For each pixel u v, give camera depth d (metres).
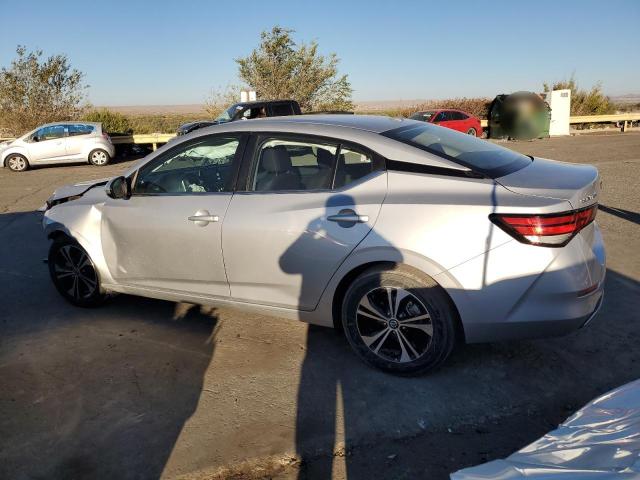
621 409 1.83
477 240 2.87
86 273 4.54
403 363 3.26
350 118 3.74
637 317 4.00
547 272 2.81
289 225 3.35
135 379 3.46
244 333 4.07
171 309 4.57
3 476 2.61
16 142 16.11
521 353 3.56
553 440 1.75
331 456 2.66
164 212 3.84
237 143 3.68
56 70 22.55
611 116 24.67
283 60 24.61
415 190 3.07
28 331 4.23
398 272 3.10
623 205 7.86
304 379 3.37
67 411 3.13
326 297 3.37
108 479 2.57
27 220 8.42
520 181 2.97
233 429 2.90
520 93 21.95
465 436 2.77
